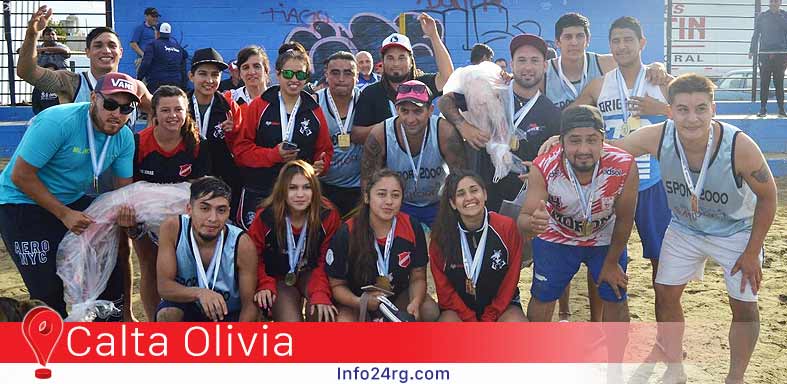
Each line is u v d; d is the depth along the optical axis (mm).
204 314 4344
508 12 15938
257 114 5137
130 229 4645
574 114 4066
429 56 15891
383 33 15789
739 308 4293
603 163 4184
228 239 4293
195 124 4969
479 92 4762
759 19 13688
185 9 15266
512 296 4406
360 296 4441
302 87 5105
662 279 4508
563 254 4504
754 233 4105
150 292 5000
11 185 4484
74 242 4473
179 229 4262
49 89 5469
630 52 4949
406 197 5035
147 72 12586
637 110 4879
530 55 4789
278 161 4996
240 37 15484
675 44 21469
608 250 4504
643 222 5082
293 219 4492
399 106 4719
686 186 4215
